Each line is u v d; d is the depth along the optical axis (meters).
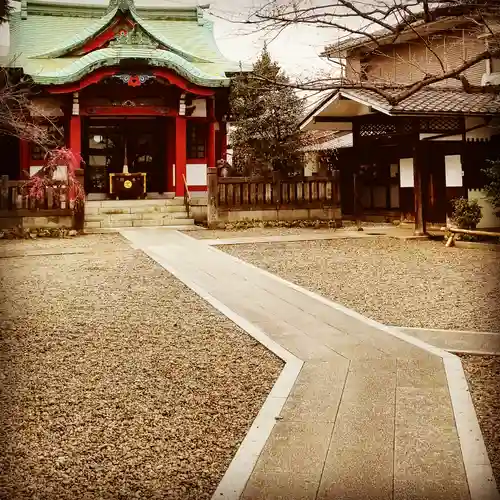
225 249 15.55
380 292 10.45
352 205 24.05
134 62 22.23
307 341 7.68
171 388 6.05
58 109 23.61
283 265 13.15
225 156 26.62
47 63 24.67
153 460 4.55
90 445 4.80
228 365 6.78
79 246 16.47
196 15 30.41
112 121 25.94
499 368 6.50
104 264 13.45
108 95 23.56
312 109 20.55
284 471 4.32
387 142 20.83
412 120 17.48
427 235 17.61
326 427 5.05
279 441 4.80
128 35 23.50
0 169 24.09
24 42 27.50
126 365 6.75
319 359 6.93
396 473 4.28
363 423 5.12
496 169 16.22
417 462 4.43
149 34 24.88
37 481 4.23
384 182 22.75
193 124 25.38
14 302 9.80
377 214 22.91
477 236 16.02
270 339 7.74
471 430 4.91
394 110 16.17
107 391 5.95
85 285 11.17
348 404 5.55
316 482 4.17
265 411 5.40
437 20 7.82
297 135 25.38
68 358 6.98
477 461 4.40
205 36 29.77
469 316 8.76
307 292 10.49
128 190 24.12
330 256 14.31
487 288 10.54
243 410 5.50
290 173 25.78
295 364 6.73
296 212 20.69
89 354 7.13
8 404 5.61
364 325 8.38
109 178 25.11
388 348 7.29
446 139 18.05
